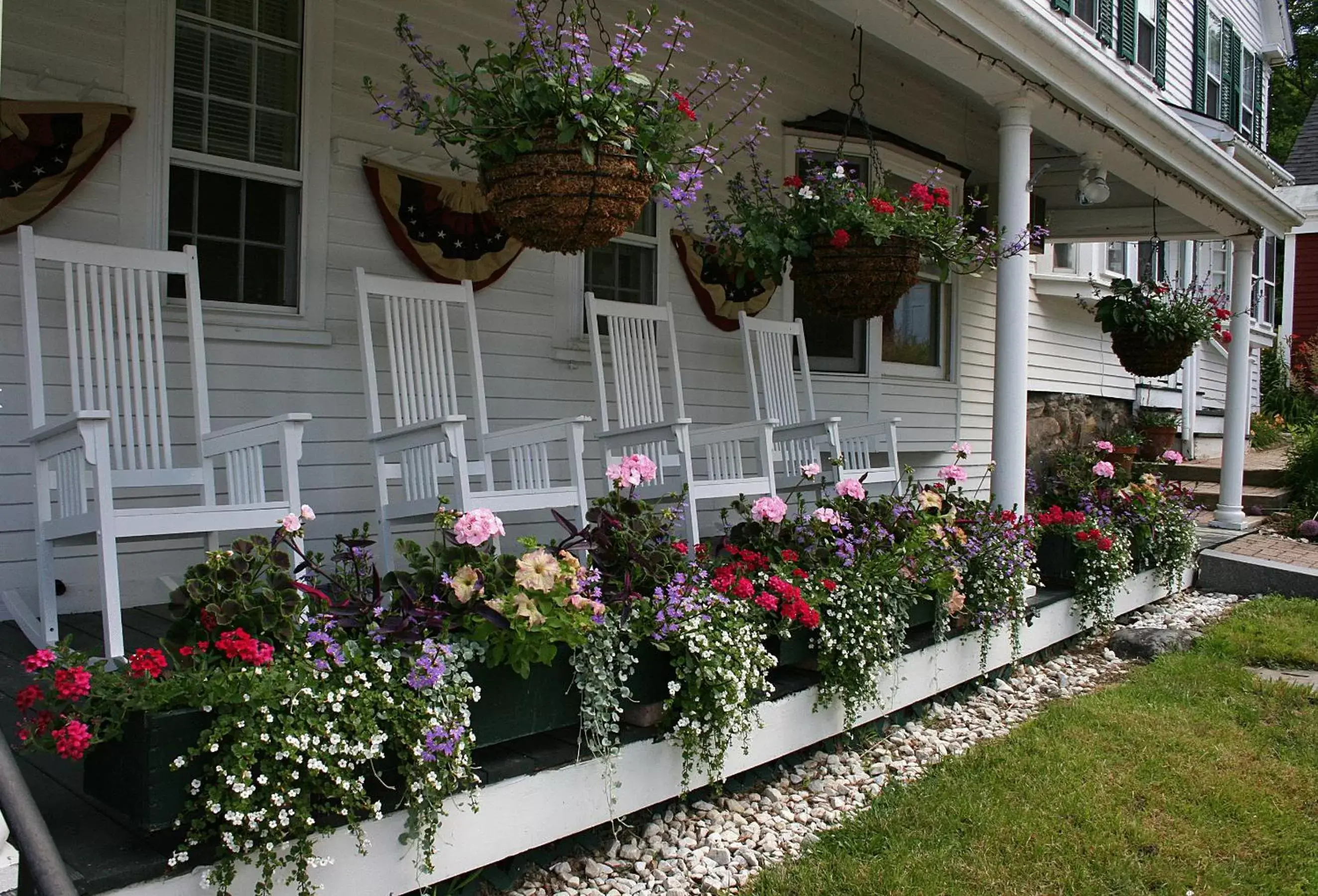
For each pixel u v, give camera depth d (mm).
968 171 6258
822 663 2994
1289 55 12594
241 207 3285
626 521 2658
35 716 2100
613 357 4031
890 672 3340
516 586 2178
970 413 6777
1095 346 9031
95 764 1767
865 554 3293
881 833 2631
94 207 2941
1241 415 7555
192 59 3154
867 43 5523
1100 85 4328
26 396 2865
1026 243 4180
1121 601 5336
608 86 2846
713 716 2545
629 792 2463
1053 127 4695
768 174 4379
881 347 5836
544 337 4168
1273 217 6957
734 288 4945
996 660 4121
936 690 3693
